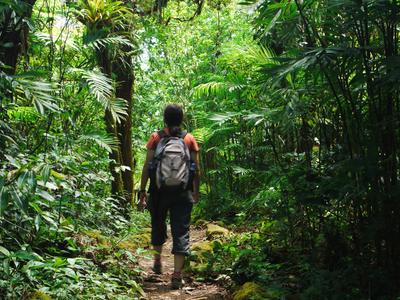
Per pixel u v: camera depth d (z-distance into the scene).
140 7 7.48
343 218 3.93
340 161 3.47
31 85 3.15
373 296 3.13
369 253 3.50
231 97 7.22
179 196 4.21
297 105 3.93
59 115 4.62
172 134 4.28
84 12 5.60
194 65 10.44
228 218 8.37
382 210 3.13
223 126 7.81
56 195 4.15
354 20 3.13
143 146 10.66
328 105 4.01
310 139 4.58
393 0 3.03
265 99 5.04
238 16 10.71
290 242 4.81
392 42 3.14
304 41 4.24
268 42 4.98
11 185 2.79
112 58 6.56
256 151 6.32
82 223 4.55
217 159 9.56
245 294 3.60
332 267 3.74
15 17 3.89
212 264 4.56
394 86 2.84
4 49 4.09
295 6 3.64
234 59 6.13
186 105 10.41
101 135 5.05
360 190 3.11
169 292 4.12
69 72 5.11
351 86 3.63
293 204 4.51
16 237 3.56
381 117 3.15
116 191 6.82
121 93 7.35
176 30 10.46
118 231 5.86
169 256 5.74
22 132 4.40
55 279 3.29
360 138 3.42
